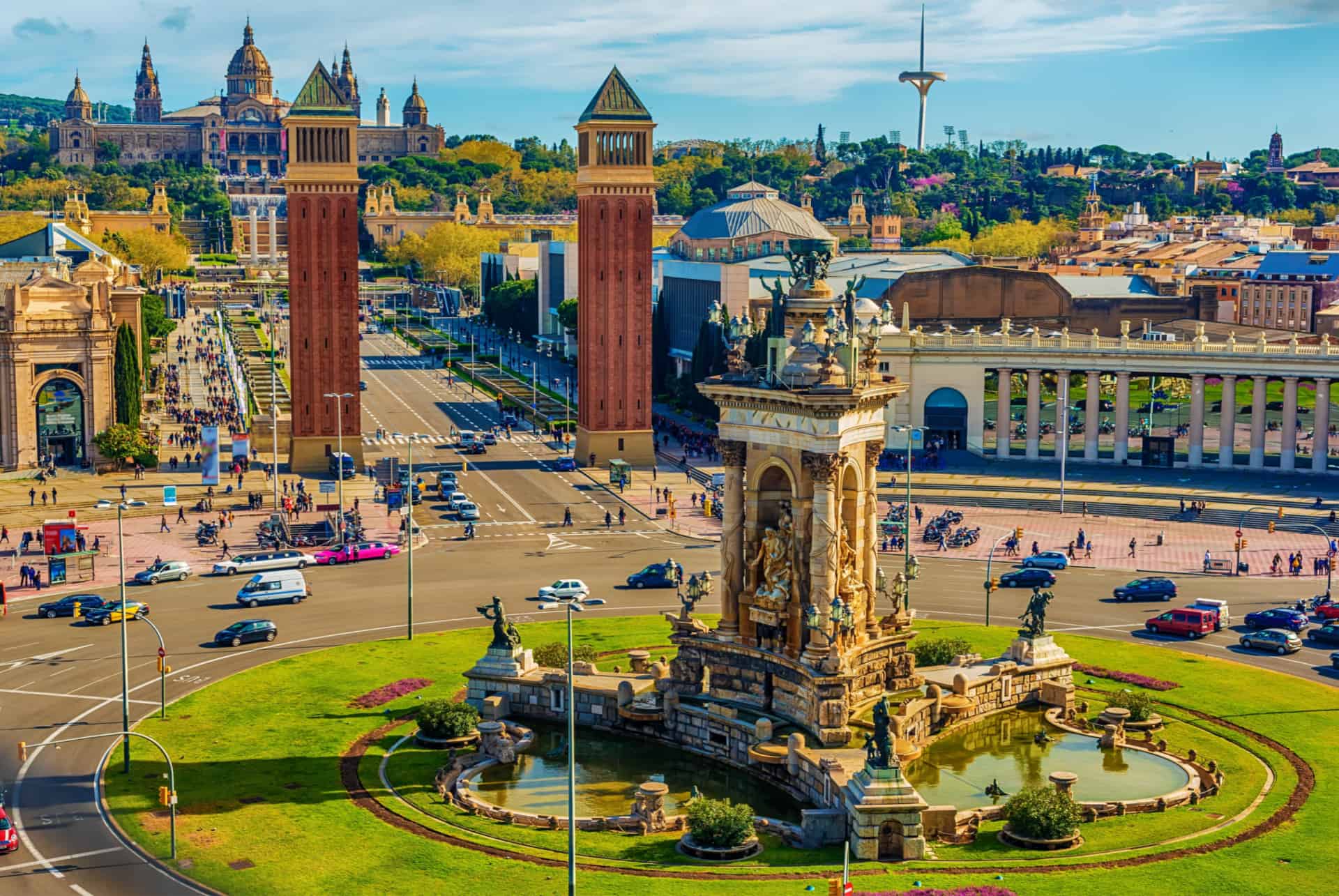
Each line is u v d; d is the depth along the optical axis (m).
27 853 89.69
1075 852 88.06
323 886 84.56
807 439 103.38
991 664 117.75
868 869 85.56
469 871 86.19
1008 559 176.12
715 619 145.50
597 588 161.38
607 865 86.94
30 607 152.25
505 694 116.75
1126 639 140.25
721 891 82.31
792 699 104.81
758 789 100.94
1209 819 93.06
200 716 115.94
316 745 109.06
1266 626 143.00
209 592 159.00
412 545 184.00
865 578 108.94
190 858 88.75
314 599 155.88
